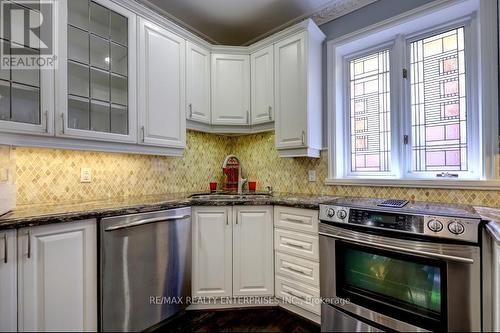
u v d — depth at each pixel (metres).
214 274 2.12
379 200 1.99
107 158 2.20
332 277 1.77
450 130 1.96
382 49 2.31
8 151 1.58
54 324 1.41
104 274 1.57
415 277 1.47
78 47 1.77
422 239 1.42
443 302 1.35
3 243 1.27
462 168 1.90
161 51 2.21
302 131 2.29
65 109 1.66
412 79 2.14
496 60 1.69
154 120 2.14
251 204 2.14
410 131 2.13
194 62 2.49
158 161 2.55
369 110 2.37
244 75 2.68
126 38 2.00
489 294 1.26
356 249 1.67
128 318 1.68
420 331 1.42
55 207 1.68
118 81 1.99
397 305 1.52
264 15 2.58
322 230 1.82
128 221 1.69
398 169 2.17
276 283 2.13
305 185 2.60
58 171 1.93
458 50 1.95
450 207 1.64
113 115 1.95
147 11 2.10
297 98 2.32
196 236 2.11
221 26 2.77
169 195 2.47
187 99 2.42
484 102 1.73
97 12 1.86
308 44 2.28
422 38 2.11
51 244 1.41
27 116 1.54
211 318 2.01
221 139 3.14
